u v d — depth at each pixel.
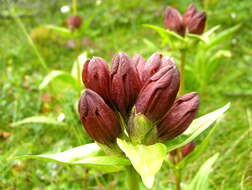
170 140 0.16
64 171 0.29
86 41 0.57
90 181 0.29
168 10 0.27
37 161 0.30
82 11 0.79
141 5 0.76
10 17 0.76
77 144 0.31
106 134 0.14
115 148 0.15
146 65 0.15
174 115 0.15
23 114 0.37
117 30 0.64
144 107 0.14
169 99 0.14
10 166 0.28
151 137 0.15
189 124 0.15
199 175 0.19
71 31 0.40
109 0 0.82
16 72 0.48
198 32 0.27
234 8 0.64
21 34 0.63
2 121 0.36
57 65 0.52
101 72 0.15
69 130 0.33
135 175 0.15
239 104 0.37
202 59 0.39
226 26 0.61
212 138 0.31
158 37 0.58
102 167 0.15
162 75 0.14
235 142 0.28
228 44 0.52
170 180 0.27
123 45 0.55
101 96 0.15
